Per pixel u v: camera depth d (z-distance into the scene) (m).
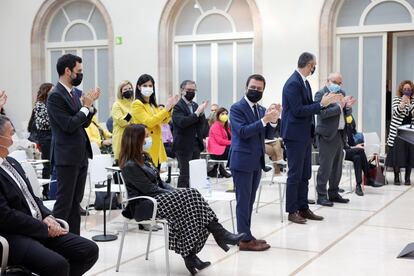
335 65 10.53
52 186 6.12
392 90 10.64
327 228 5.68
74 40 12.71
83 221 6.11
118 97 6.34
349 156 7.68
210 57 11.59
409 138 4.63
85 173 4.56
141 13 11.73
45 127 6.87
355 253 4.75
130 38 11.85
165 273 4.29
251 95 4.74
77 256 3.37
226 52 11.45
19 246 3.09
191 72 11.77
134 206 4.29
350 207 6.73
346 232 5.50
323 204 6.84
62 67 4.38
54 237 3.39
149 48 11.71
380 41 10.25
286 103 5.68
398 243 5.06
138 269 4.39
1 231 3.15
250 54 11.25
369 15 10.27
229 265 4.44
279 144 8.73
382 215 6.27
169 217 4.16
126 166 4.29
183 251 4.15
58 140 4.34
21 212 3.21
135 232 5.64
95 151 6.97
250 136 4.62
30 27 12.78
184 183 6.44
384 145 10.27
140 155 4.36
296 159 5.77
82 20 12.58
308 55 5.67
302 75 5.71
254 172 4.83
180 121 6.35
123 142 4.36
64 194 4.34
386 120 10.37
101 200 5.95
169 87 11.73
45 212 3.52
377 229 5.61
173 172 7.29
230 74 11.45
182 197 4.19
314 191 7.51
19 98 12.98
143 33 11.74
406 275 4.13
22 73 12.93
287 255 4.71
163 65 11.62
